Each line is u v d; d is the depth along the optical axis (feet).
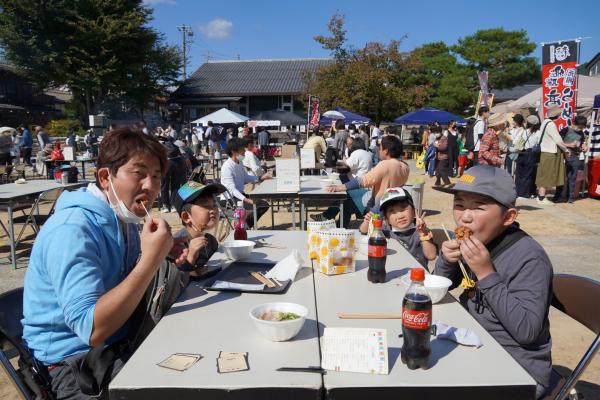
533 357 5.94
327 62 128.36
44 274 5.48
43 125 123.85
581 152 31.89
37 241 5.54
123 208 5.85
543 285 5.79
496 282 5.65
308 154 28.60
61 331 5.68
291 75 124.98
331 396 4.25
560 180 29.94
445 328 5.38
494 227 6.09
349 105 86.43
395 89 84.64
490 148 27.76
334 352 4.74
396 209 10.77
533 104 49.34
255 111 122.31
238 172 20.65
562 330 12.02
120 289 4.98
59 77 103.81
